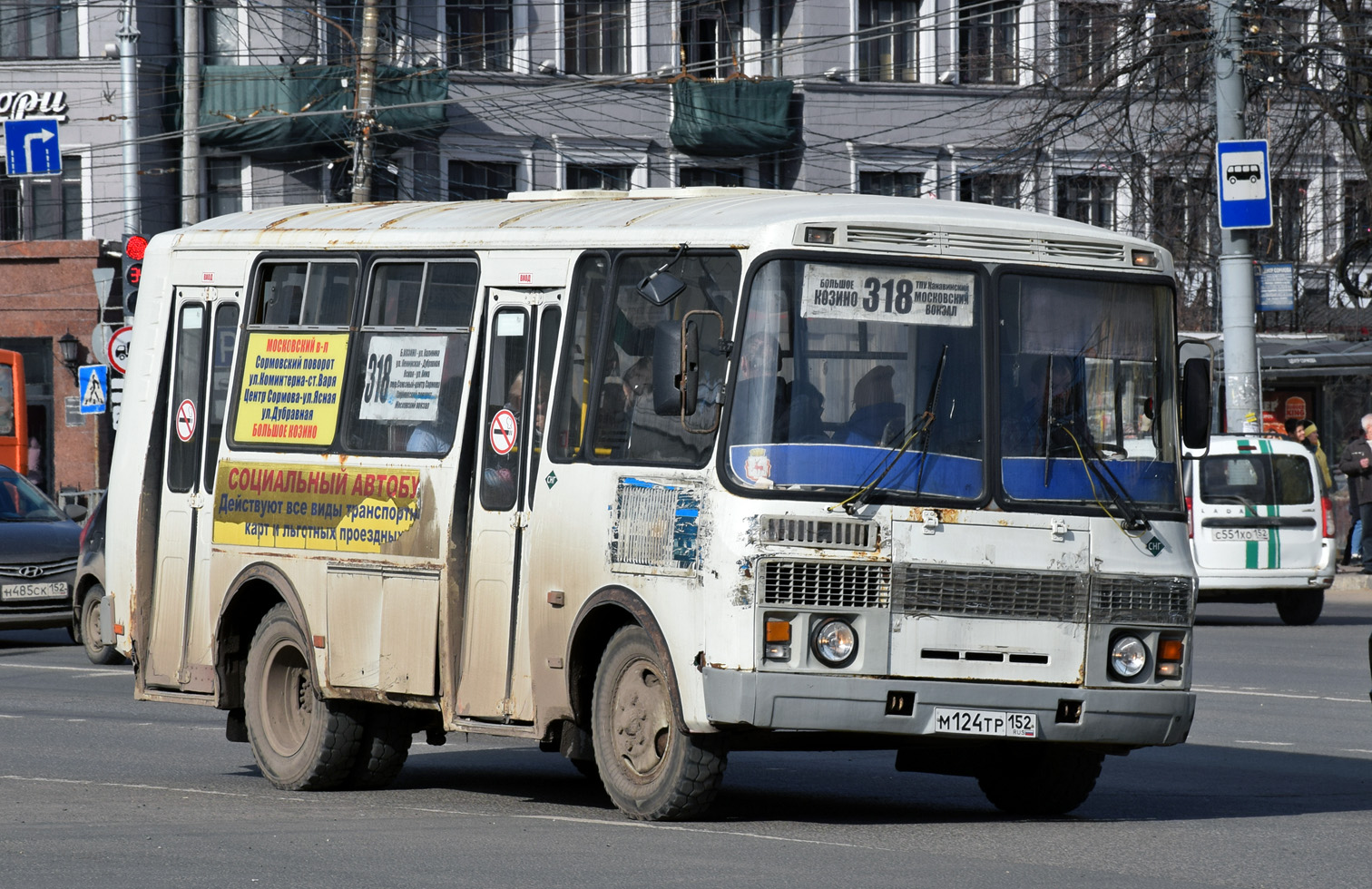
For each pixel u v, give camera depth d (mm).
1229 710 21266
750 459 12609
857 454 12734
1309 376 47625
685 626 12695
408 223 15375
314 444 15523
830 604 12539
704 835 12609
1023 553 12953
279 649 15711
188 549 16516
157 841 12445
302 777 15375
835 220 12875
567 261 14008
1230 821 13758
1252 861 11805
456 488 14383
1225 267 34688
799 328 12766
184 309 16859
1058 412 13250
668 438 13055
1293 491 32000
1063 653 13039
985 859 11750
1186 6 42438
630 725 13266
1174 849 12266
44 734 19594
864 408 12836
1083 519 13148
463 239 14719
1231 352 34531
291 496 15578
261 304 16234
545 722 13750
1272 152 45281
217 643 16109
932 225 13102
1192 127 44406
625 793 13266
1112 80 44500
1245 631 31531
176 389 16828
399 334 15047
